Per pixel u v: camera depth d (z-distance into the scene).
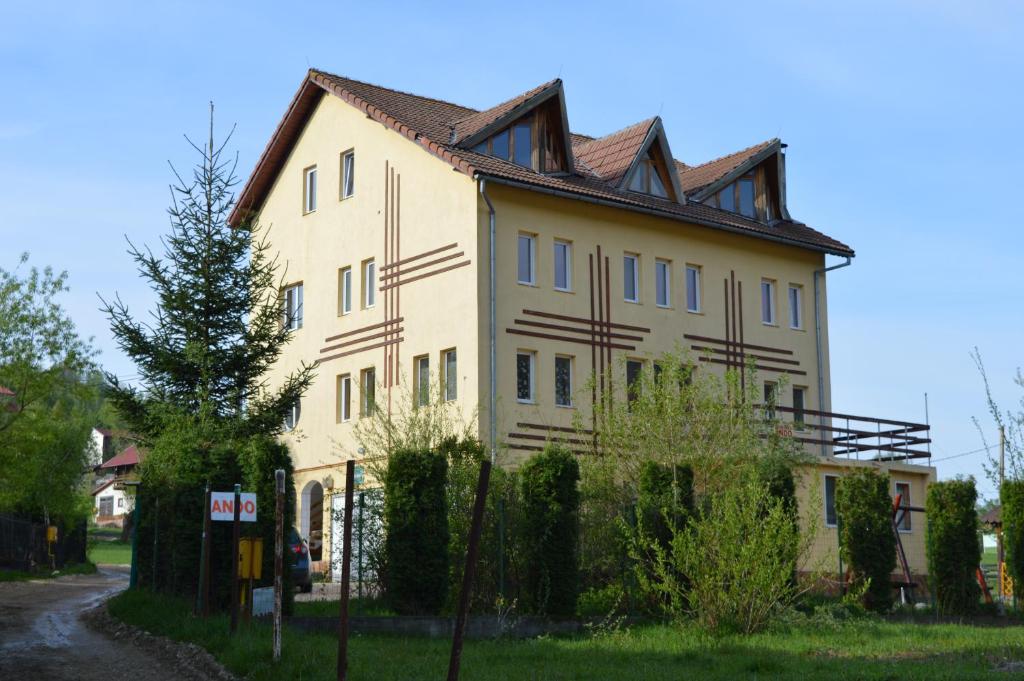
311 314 35.75
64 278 35.56
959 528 24.23
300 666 13.56
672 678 13.48
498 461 23.69
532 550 20.17
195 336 22.89
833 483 32.97
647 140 34.41
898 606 24.39
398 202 33.03
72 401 37.97
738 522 18.70
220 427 22.39
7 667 15.16
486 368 29.83
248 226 23.77
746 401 24.81
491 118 31.92
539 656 15.98
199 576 19.42
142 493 23.34
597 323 32.25
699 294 35.00
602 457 23.61
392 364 32.53
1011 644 16.78
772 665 14.45
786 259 37.44
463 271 30.55
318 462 34.59
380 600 20.41
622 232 33.25
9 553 40.56
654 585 19.11
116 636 18.48
